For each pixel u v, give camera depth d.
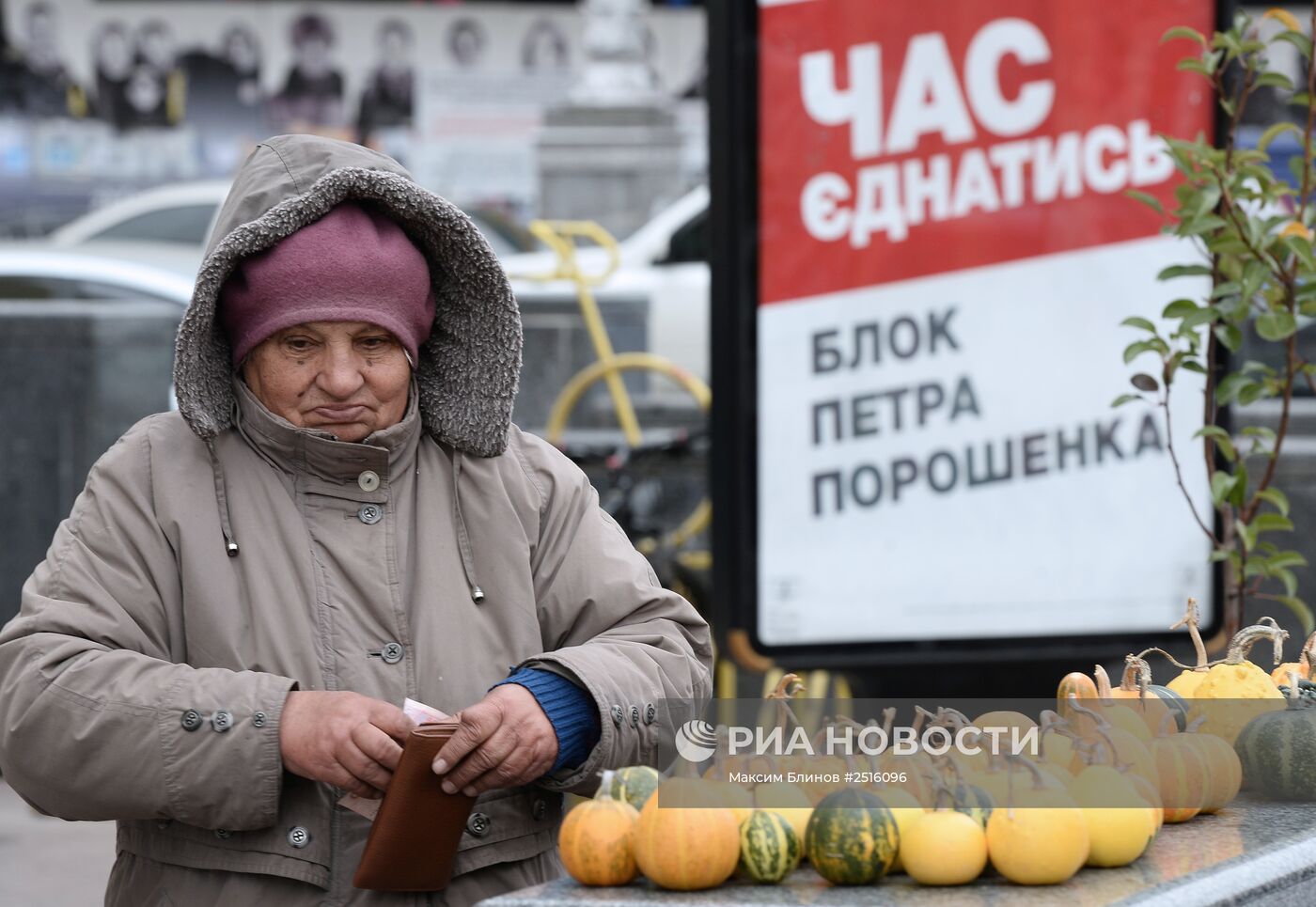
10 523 15.23
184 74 39.44
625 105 29.59
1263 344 16.19
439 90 39.62
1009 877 4.34
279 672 5.11
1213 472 7.91
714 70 9.53
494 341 5.47
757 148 9.55
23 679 4.95
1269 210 8.95
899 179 9.59
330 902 5.05
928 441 9.73
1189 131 9.52
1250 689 5.53
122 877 5.23
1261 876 4.53
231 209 5.27
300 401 5.28
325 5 39.50
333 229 5.23
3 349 15.30
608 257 20.86
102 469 5.30
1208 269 7.62
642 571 5.70
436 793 4.84
